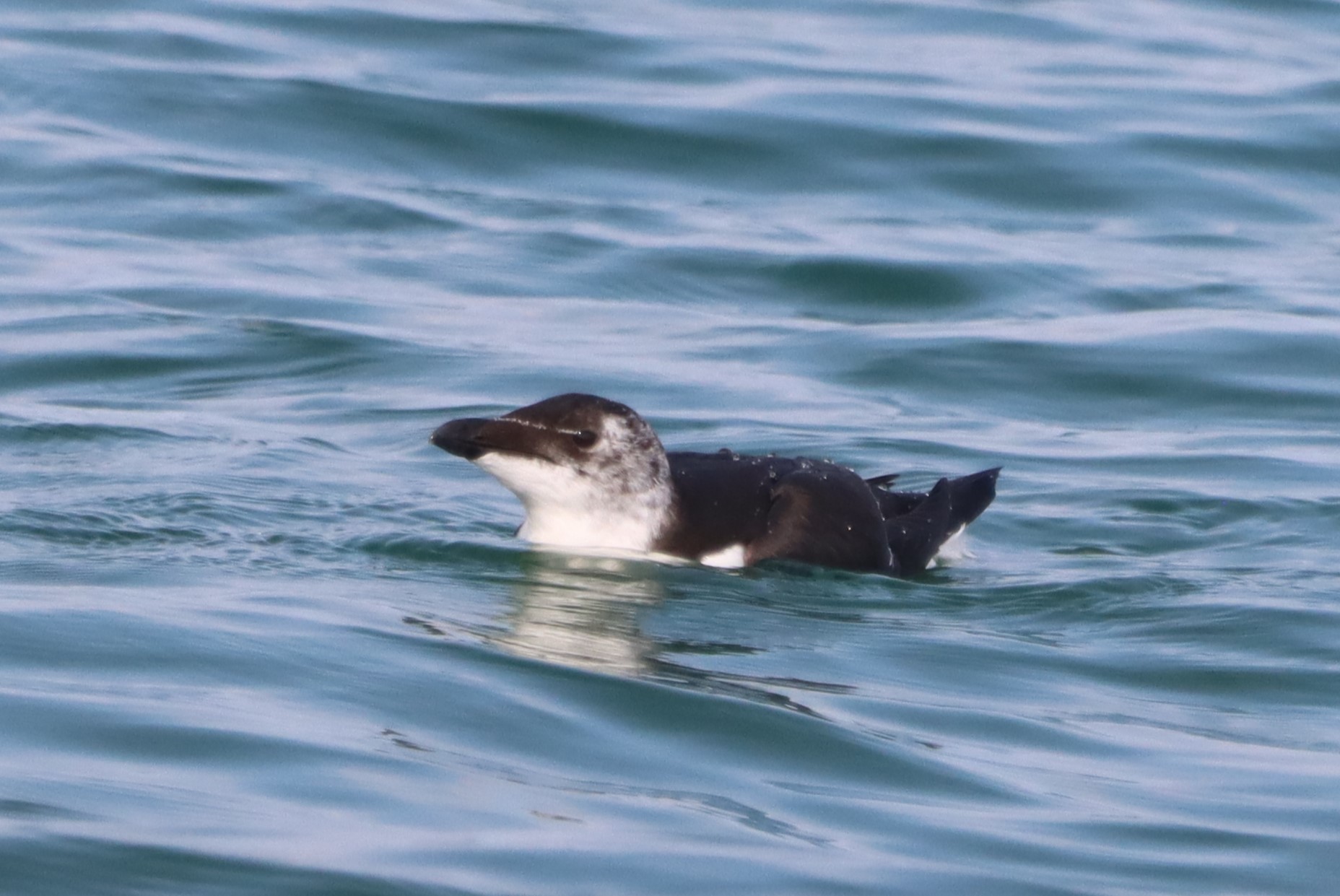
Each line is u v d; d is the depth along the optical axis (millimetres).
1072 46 45344
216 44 41594
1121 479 23172
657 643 16250
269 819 11883
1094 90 41438
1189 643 17062
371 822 11977
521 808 12383
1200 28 47812
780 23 46125
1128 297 31109
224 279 30625
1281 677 16141
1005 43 45438
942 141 37906
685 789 12984
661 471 19172
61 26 42594
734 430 24672
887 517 19984
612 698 14539
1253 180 37156
